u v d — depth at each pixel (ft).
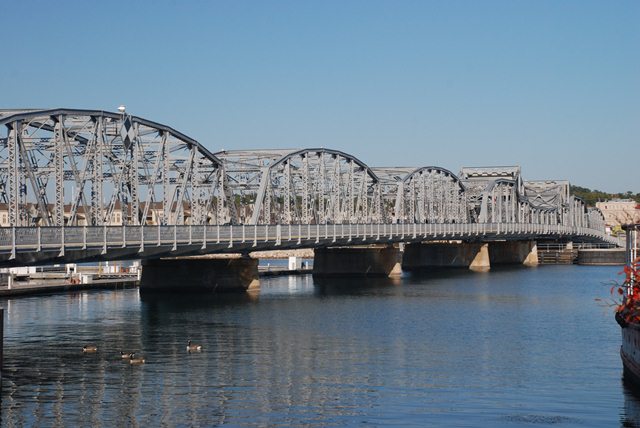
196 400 139.33
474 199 560.20
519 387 148.25
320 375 157.89
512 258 597.11
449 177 485.15
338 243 324.19
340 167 358.84
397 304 278.05
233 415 131.03
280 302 281.95
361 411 132.98
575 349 186.60
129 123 221.25
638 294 138.31
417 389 146.92
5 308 261.03
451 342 196.34
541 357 176.65
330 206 347.36
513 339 201.26
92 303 275.59
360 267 410.11
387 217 424.46
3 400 138.92
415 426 124.98
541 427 123.65
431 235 400.26
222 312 250.98
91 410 133.39
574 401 138.31
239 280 315.99
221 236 245.45
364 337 203.31
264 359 173.37
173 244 220.23
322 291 325.62
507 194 577.02
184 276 315.37
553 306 273.75
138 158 232.32
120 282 343.87
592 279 406.62
